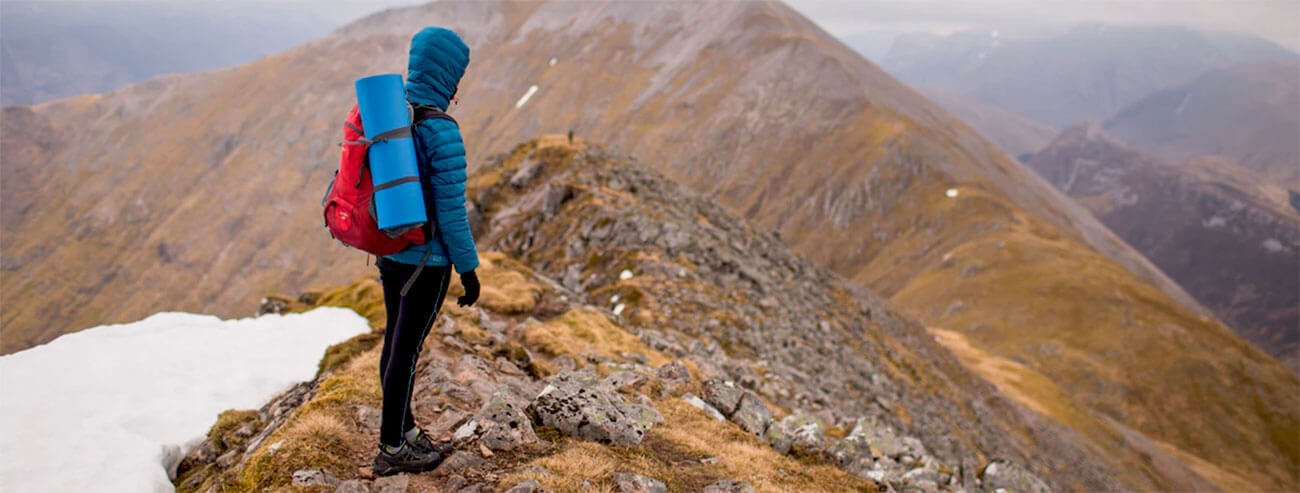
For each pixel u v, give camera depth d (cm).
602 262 4997
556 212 6372
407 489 595
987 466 1378
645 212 5712
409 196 485
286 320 1258
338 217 505
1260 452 19700
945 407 6341
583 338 1738
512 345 1234
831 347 4819
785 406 2042
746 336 3559
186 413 878
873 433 1385
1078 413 14850
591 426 777
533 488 584
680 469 777
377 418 750
